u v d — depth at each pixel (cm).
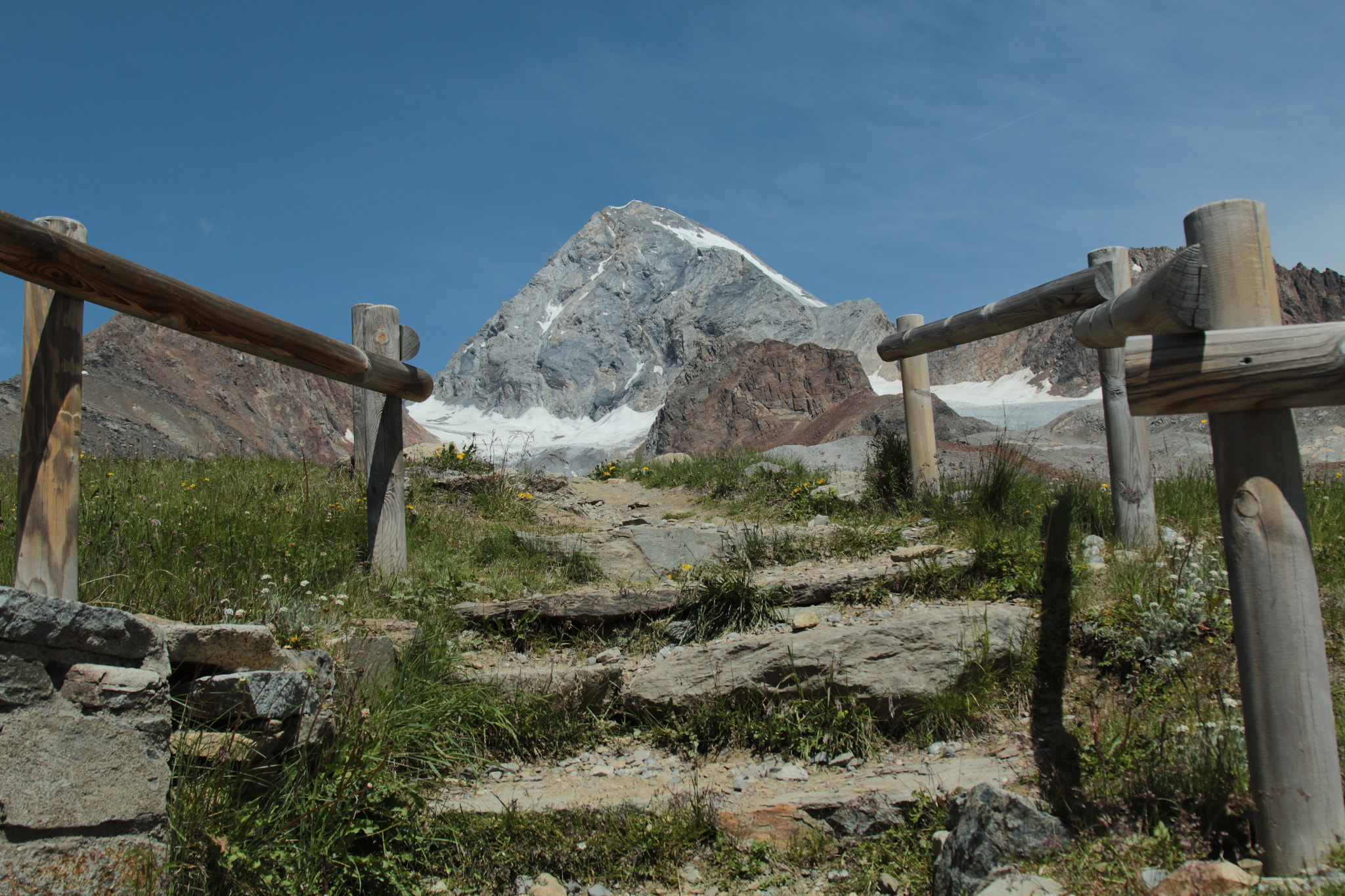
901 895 329
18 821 243
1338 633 421
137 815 273
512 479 928
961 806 342
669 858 359
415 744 400
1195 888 258
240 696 329
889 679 431
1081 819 322
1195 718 368
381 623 483
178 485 737
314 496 750
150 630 309
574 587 622
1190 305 282
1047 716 414
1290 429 281
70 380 370
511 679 458
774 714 439
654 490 1032
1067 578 493
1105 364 580
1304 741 269
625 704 466
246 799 329
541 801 378
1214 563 495
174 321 420
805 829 365
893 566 536
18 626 253
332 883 317
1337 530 547
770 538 659
